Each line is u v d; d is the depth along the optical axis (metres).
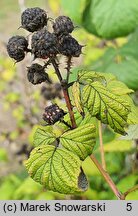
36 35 0.20
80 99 0.21
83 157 0.22
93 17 0.39
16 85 0.73
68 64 0.22
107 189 0.43
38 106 0.62
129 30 0.39
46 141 0.22
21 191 0.43
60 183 0.21
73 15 0.41
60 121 0.22
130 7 0.38
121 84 0.24
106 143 0.36
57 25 0.21
